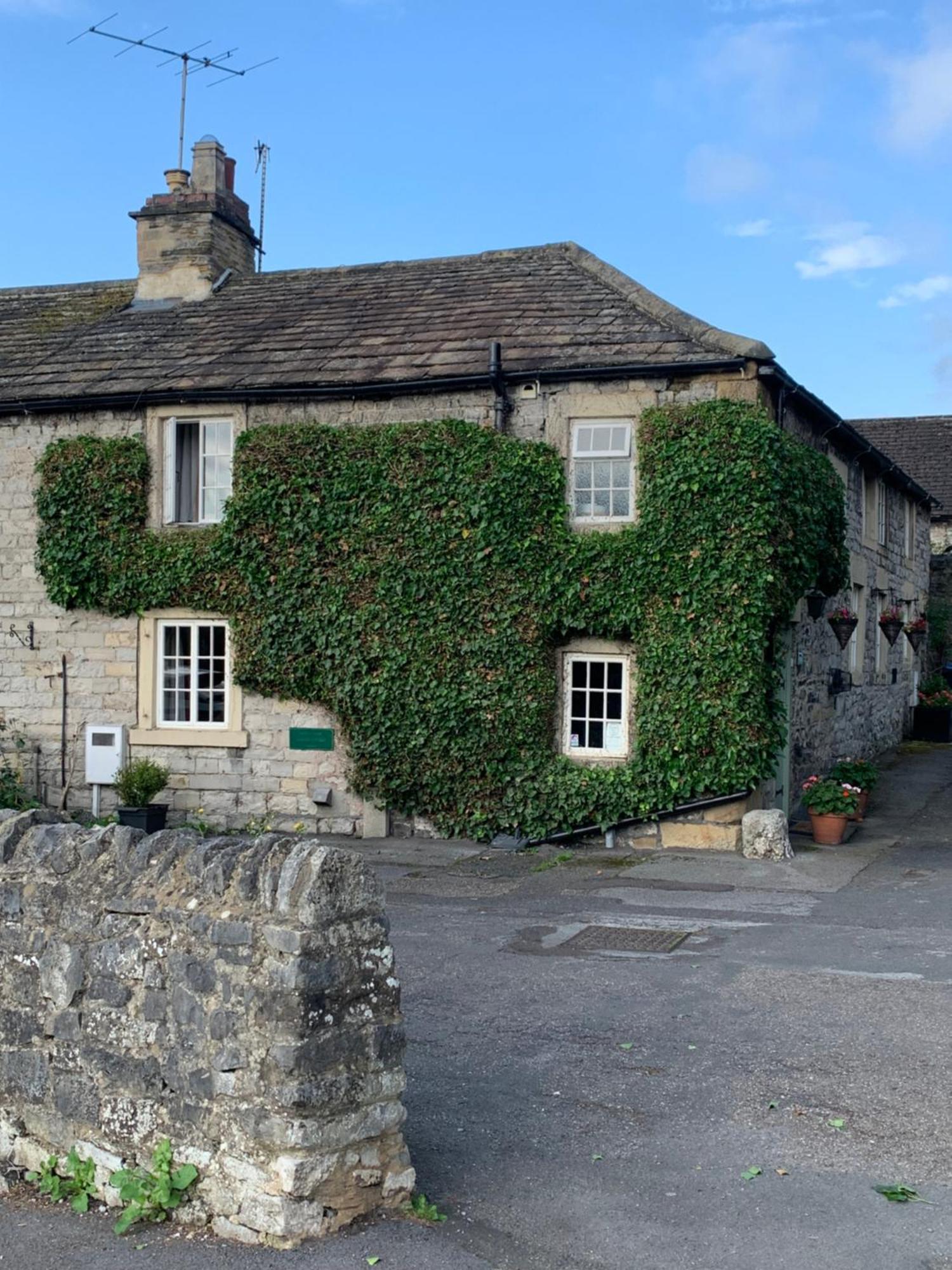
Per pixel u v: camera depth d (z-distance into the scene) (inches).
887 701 902.4
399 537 585.9
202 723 631.8
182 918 203.5
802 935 393.4
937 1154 224.1
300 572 601.3
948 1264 187.6
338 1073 195.3
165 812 583.2
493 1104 251.9
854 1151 226.2
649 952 372.8
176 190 750.5
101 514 633.6
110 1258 192.4
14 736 651.5
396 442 585.9
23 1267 191.3
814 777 602.5
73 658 645.9
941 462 1221.7
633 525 560.4
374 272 714.8
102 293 777.6
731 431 541.0
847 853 544.7
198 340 673.6
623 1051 282.0
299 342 647.1
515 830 576.4
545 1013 311.3
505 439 573.6
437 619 582.6
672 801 554.9
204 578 616.7
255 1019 193.8
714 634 543.2
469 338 610.5
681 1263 189.3
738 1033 292.8
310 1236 192.4
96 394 631.8
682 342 562.9
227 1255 190.2
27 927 223.0
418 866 534.0
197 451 635.5
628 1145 231.1
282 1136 190.5
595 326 593.6
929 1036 286.2
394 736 590.9
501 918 426.9
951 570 1152.8
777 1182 214.5
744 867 515.5
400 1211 203.0
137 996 208.5
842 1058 273.4
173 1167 202.4
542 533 567.5
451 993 331.3
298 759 613.9
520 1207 207.3
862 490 788.0
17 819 233.5
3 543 655.1
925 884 479.5
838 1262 188.5
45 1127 219.1
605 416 566.3
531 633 570.6
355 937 198.4
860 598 798.5
